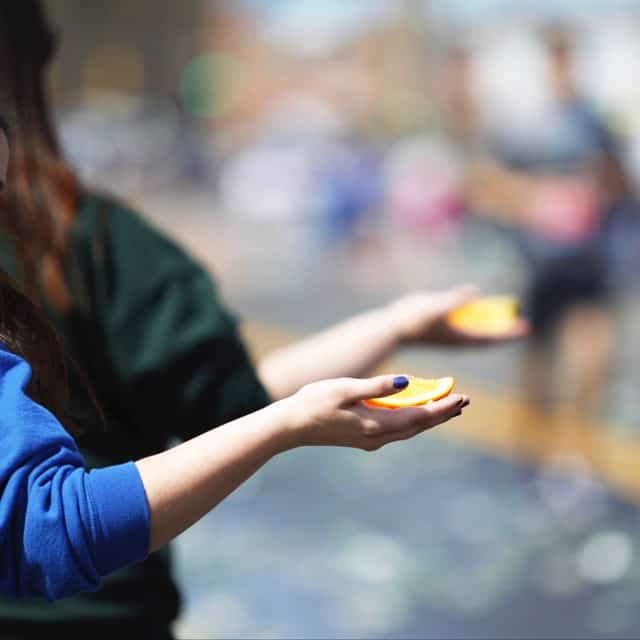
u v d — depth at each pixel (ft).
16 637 14.88
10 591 11.28
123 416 15.84
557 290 51.16
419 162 132.16
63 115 250.37
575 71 50.52
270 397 16.17
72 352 15.57
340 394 11.86
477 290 19.04
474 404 64.13
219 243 144.97
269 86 348.18
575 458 52.08
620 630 36.32
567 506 47.50
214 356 15.79
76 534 11.04
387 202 127.44
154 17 371.15
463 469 52.60
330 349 17.89
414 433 12.14
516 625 36.76
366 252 126.62
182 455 11.57
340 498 49.37
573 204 50.14
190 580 40.60
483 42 149.07
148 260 16.01
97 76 365.20
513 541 44.04
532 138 50.24
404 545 43.83
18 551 11.10
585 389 52.70
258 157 172.86
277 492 50.14
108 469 11.49
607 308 52.08
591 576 40.63
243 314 96.89
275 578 40.73
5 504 11.07
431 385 12.42
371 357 17.94
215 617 37.42
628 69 151.84
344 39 302.66
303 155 167.63
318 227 136.67
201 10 373.81
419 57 207.31
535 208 50.55
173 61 373.61
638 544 43.39
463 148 135.74
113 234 15.96
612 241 51.52
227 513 47.62
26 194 15.75
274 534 44.98
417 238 125.29
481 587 39.83
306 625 36.91
